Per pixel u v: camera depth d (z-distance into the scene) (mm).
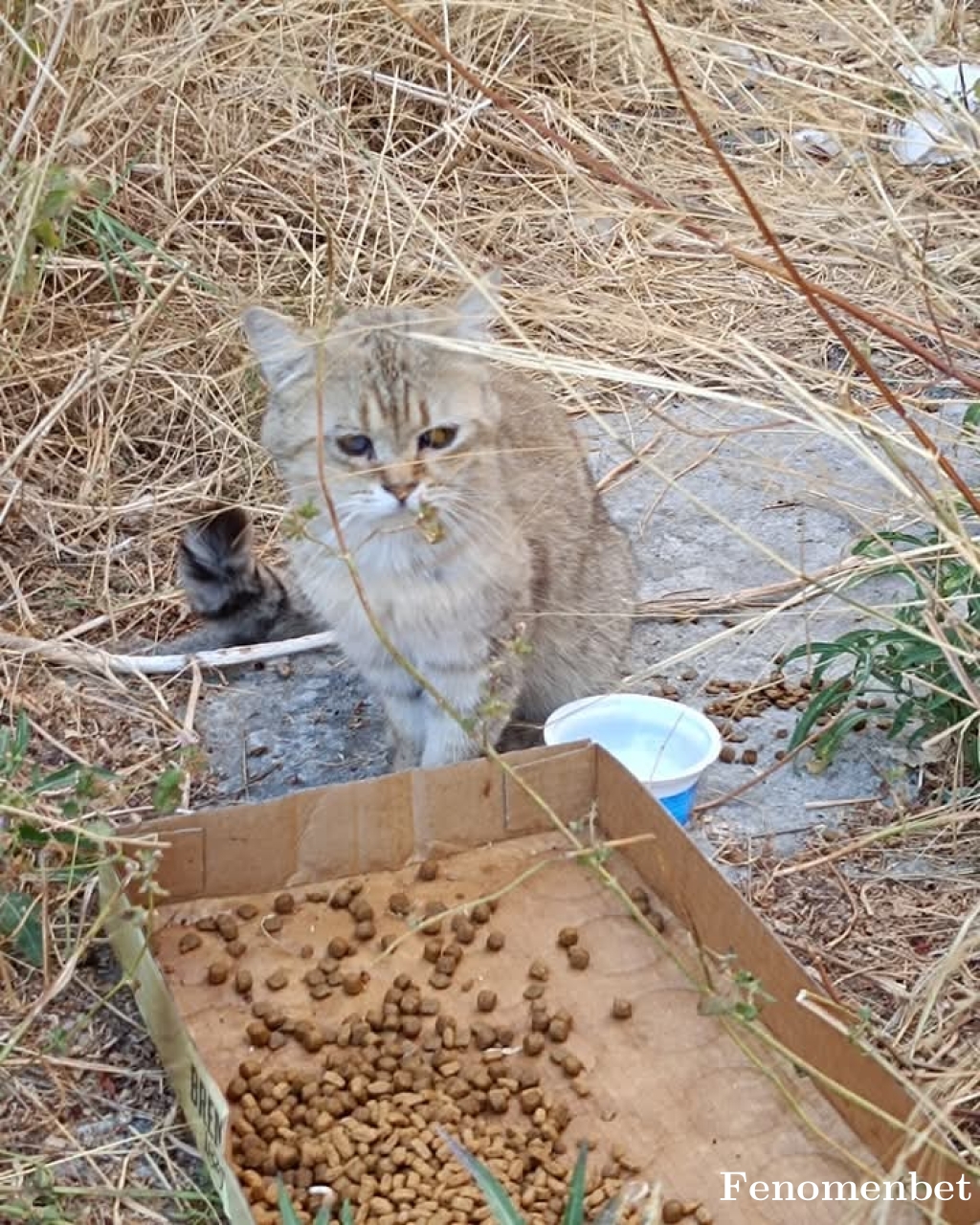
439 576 1146
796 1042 944
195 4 1773
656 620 1420
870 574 1269
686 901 1041
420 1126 926
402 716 1236
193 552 1337
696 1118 932
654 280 1835
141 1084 979
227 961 1027
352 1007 1010
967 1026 998
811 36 1969
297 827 1080
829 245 1780
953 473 1017
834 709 1280
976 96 1459
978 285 1712
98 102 1590
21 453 1498
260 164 1843
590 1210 874
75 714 1281
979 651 1130
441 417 1143
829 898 1123
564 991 1018
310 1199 882
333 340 1146
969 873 1140
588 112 2000
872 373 991
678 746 1203
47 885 1075
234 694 1331
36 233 1331
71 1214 896
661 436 1618
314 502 1113
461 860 1115
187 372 1619
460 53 1987
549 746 1109
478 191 1922
